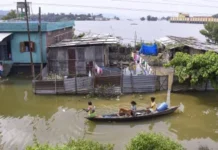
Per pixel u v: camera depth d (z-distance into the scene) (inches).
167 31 3794.3
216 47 1093.8
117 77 817.5
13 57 1071.6
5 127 614.2
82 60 1010.1
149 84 836.6
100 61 1011.9
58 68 1024.2
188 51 1138.0
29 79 1033.5
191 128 605.0
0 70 1048.2
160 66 1185.4
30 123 637.3
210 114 685.3
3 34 1016.9
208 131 591.8
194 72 756.6
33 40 1047.0
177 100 780.0
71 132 582.9
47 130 594.6
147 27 5044.3
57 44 1066.1
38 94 841.5
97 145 335.3
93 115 629.0
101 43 975.0
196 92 847.7
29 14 1349.7
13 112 713.6
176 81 834.2
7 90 901.8
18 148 513.3
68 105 753.0
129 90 830.5
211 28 1974.7
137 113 653.3
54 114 692.7
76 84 821.2
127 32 3336.6
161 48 1413.6
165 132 582.6
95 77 813.2
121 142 534.6
